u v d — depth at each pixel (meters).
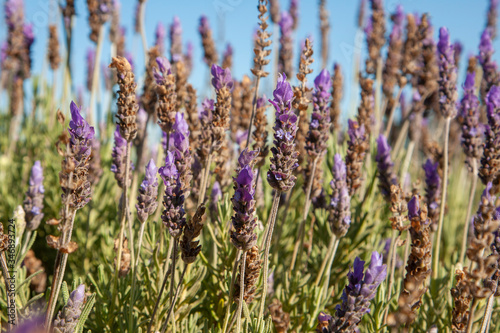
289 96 0.63
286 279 0.73
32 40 1.30
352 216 0.82
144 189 0.66
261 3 0.71
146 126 0.79
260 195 0.78
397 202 0.66
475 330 0.70
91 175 0.82
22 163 1.11
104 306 0.68
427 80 0.95
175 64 0.77
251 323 0.65
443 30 0.77
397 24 1.11
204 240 0.77
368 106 0.83
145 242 0.74
